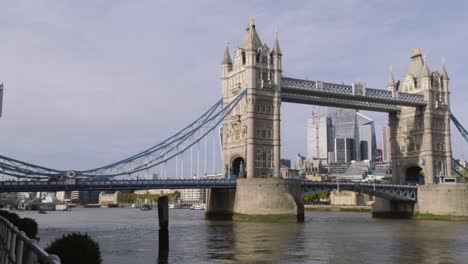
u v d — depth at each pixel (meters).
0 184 81.94
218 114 110.81
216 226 87.56
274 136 111.12
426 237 68.38
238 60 115.88
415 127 136.50
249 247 53.88
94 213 192.12
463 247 56.06
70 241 22.20
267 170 109.31
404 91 141.25
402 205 131.62
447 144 135.88
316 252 49.91
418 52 141.50
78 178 89.62
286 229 80.50
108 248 52.94
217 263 41.75
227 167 115.94
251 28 114.06
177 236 67.38
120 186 92.88
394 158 141.50
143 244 57.19
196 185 99.94
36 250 9.91
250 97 109.12
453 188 119.94
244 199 101.31
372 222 108.38
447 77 139.12
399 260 45.16
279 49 114.81
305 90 116.75
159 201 52.78
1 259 17.25
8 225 15.96
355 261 44.09
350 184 117.62
